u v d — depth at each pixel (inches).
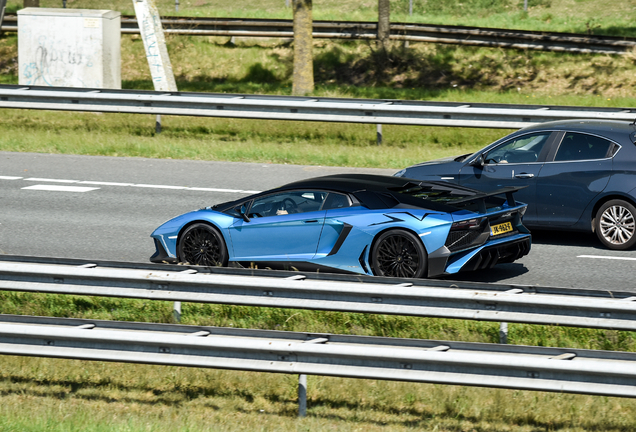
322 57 4192.9
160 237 1464.1
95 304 1304.1
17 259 1171.3
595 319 956.6
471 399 968.3
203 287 1078.4
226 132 2844.5
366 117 2559.1
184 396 1006.4
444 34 4092.0
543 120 2436.0
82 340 957.2
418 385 1008.2
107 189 2126.0
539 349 864.9
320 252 1333.7
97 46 3125.0
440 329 1171.9
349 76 4033.0
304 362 910.4
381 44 4067.4
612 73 3700.8
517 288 1010.1
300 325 1207.6
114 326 971.9
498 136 2711.6
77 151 2608.3
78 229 1752.0
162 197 2039.9
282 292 1057.5
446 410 948.6
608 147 1526.8
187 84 3791.8
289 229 1348.4
